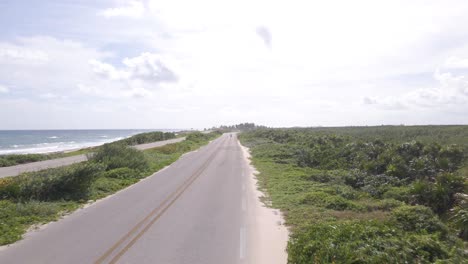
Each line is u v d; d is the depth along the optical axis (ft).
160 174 74.79
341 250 22.07
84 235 30.40
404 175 67.15
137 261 24.30
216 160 106.42
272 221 36.14
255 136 255.29
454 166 70.33
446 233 31.22
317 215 37.81
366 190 59.21
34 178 46.60
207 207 42.47
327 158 93.91
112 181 60.23
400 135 175.22
